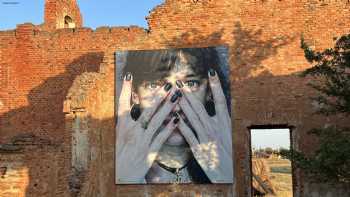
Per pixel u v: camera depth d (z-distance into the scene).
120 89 14.24
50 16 20.56
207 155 13.66
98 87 13.45
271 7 14.29
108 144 13.95
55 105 16.78
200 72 14.08
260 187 22.98
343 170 10.31
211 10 14.45
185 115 13.90
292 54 14.02
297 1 14.23
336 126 13.45
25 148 11.23
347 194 13.09
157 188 13.73
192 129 13.81
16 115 16.95
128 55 14.38
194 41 14.34
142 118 14.02
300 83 13.85
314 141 13.50
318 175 12.55
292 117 13.70
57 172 11.67
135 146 13.92
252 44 14.17
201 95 13.95
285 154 11.00
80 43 17.02
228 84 13.95
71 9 22.33
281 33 14.15
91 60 16.84
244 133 13.78
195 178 13.59
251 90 13.95
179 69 14.16
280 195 23.00
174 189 13.66
